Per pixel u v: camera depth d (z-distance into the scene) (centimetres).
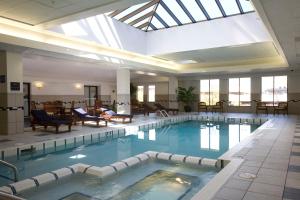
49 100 1416
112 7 533
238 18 953
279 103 1516
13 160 571
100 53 1005
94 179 445
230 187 327
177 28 1109
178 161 534
